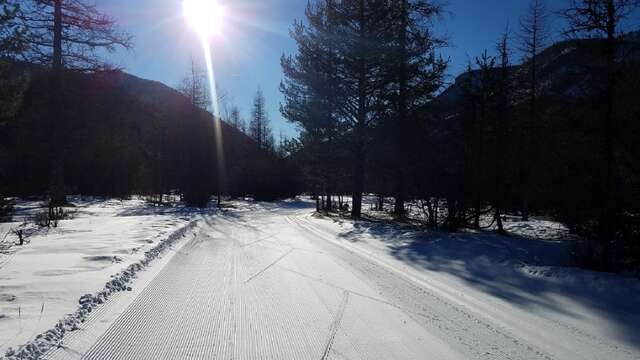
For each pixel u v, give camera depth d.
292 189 58.53
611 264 10.71
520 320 6.51
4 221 16.06
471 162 18.00
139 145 41.56
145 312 6.25
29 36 8.61
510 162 17.66
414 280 9.06
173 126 39.66
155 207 33.59
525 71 21.19
